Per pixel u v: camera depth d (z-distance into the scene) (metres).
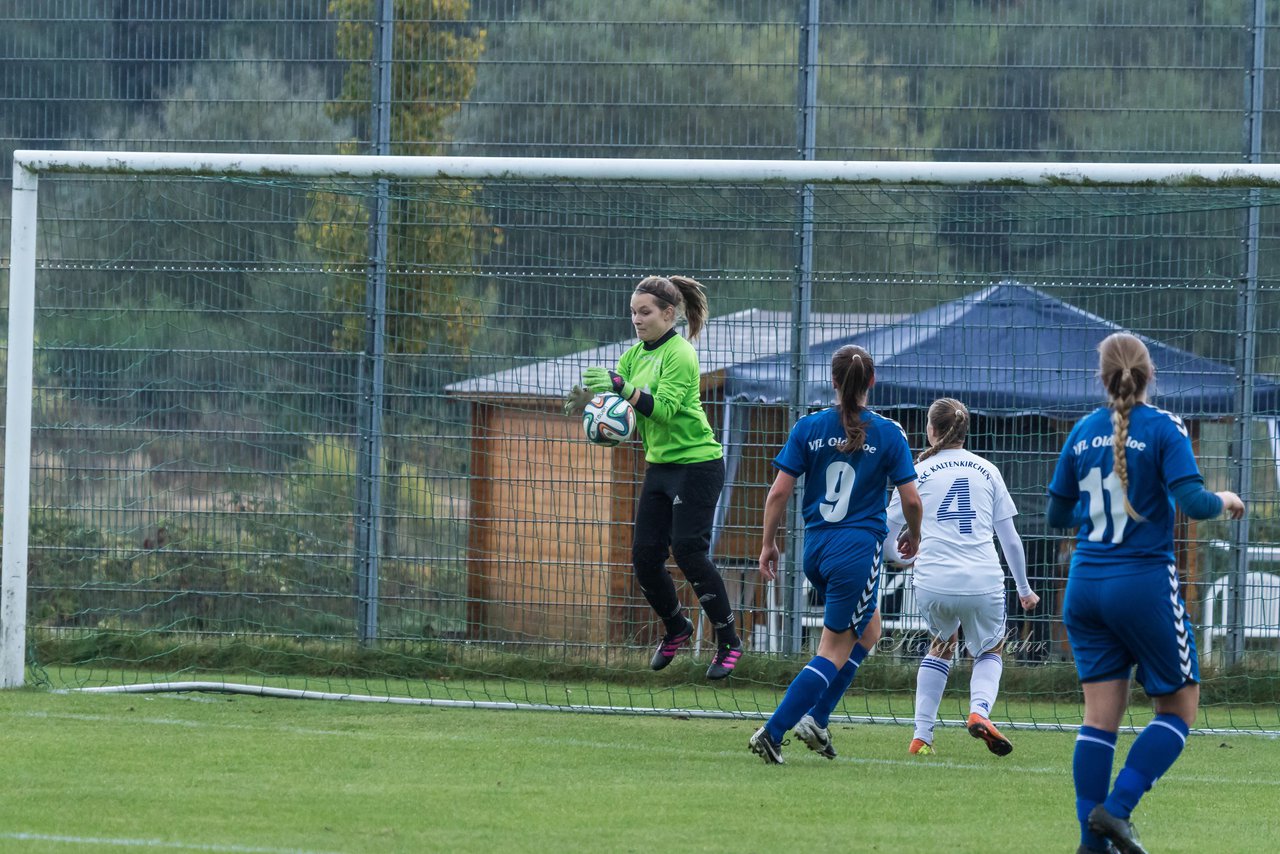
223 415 35.75
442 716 28.19
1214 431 33.81
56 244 36.34
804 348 34.38
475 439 35.12
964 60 34.50
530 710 29.28
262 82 36.22
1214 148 34.03
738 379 34.41
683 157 35.19
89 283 36.31
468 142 35.72
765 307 34.53
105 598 35.50
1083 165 27.62
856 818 18.52
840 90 34.75
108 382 36.00
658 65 35.22
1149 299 34.00
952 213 34.59
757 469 34.16
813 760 23.83
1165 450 15.70
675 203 34.94
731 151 35.03
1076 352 33.88
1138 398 16.08
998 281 34.28
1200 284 33.91
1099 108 34.31
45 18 36.75
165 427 35.84
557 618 34.62
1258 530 33.59
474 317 35.41
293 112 36.09
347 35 35.88
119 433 35.91
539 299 35.31
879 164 28.20
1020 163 28.08
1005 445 33.94
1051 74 34.38
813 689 22.33
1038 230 34.50
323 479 35.47
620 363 27.08
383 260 35.50
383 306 35.50
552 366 34.94
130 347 36.03
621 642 34.28
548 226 35.22
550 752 23.72
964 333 34.16
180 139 36.41
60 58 36.72
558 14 35.41
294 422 35.62
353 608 35.16
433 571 35.09
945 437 25.03
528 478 34.91
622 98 35.31
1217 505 15.41
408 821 17.53
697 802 19.36
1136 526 15.89
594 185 31.08
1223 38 34.00
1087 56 34.31
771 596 33.69
